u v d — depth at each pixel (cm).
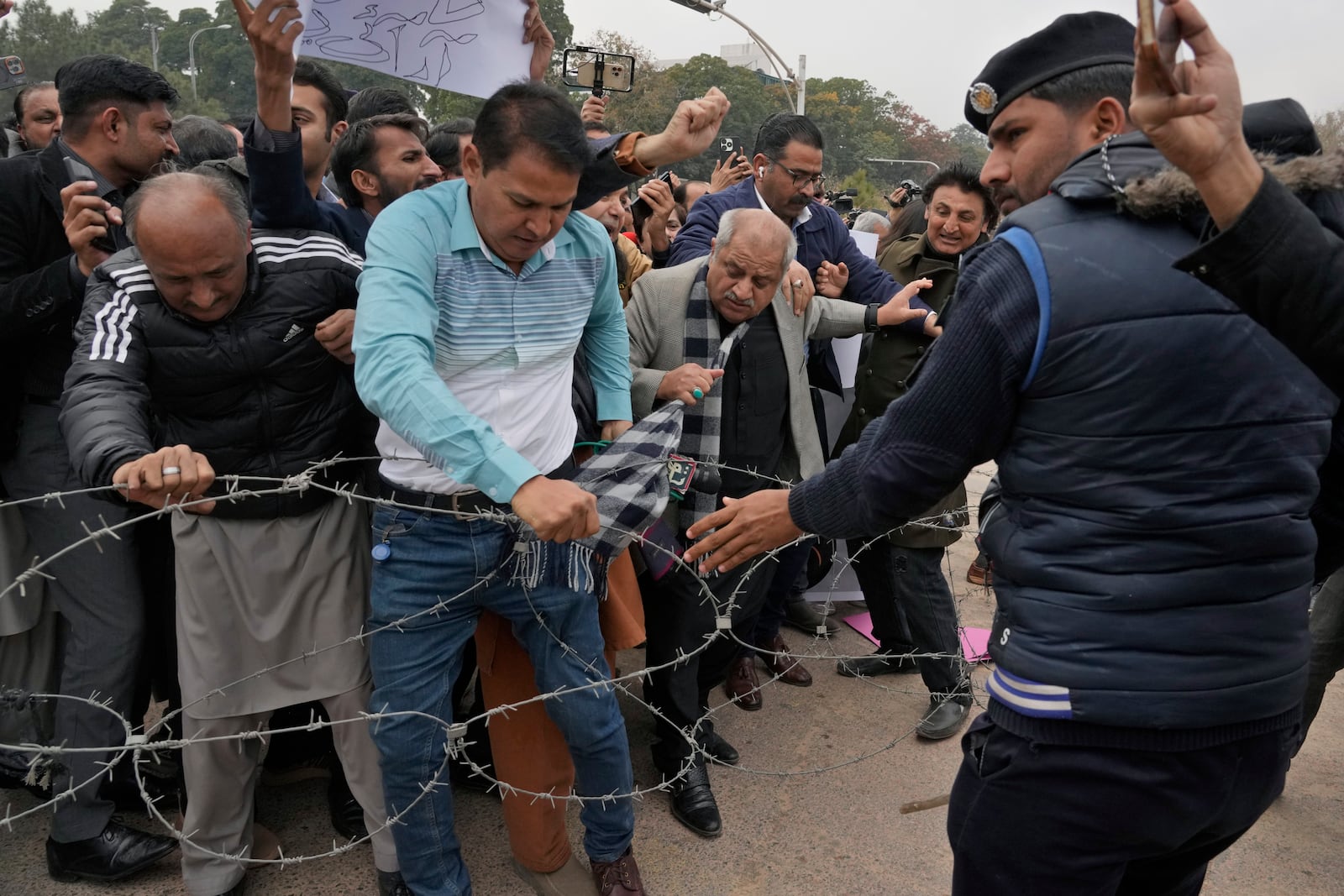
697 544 167
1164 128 95
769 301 252
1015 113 138
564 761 216
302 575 199
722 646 265
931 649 296
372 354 154
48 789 232
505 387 182
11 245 213
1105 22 134
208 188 169
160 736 237
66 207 197
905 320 291
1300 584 122
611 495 191
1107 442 116
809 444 278
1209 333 112
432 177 266
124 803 241
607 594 213
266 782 262
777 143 309
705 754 229
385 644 189
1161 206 114
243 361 183
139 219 164
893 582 301
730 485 267
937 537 288
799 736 299
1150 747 119
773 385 269
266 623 197
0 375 211
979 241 322
